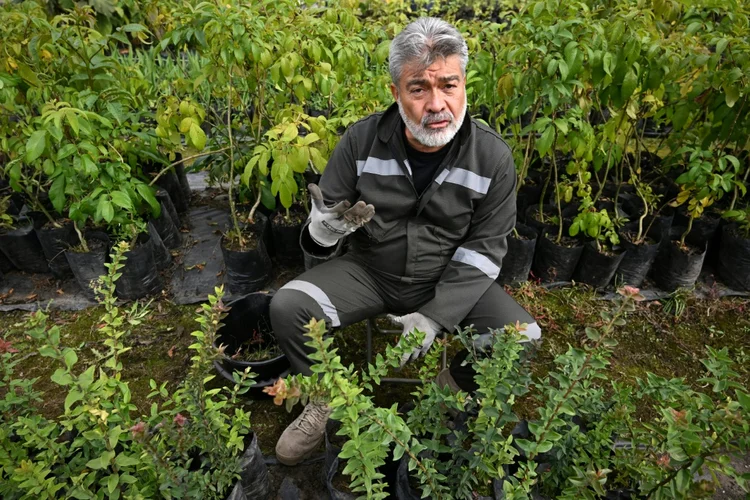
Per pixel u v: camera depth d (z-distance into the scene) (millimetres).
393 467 1616
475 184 1789
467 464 1453
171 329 2572
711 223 2898
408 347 1300
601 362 1120
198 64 3531
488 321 1791
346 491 1531
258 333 2309
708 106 2639
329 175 1944
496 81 2604
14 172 2506
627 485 1416
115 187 2422
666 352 2471
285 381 990
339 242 1941
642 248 2713
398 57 1583
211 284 2883
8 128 2551
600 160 2760
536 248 2967
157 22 3129
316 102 3688
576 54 2121
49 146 2174
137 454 1253
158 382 2271
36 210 2916
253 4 2396
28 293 2809
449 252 1929
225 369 2123
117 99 2547
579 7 2406
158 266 2928
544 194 3139
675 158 2975
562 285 2898
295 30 2422
